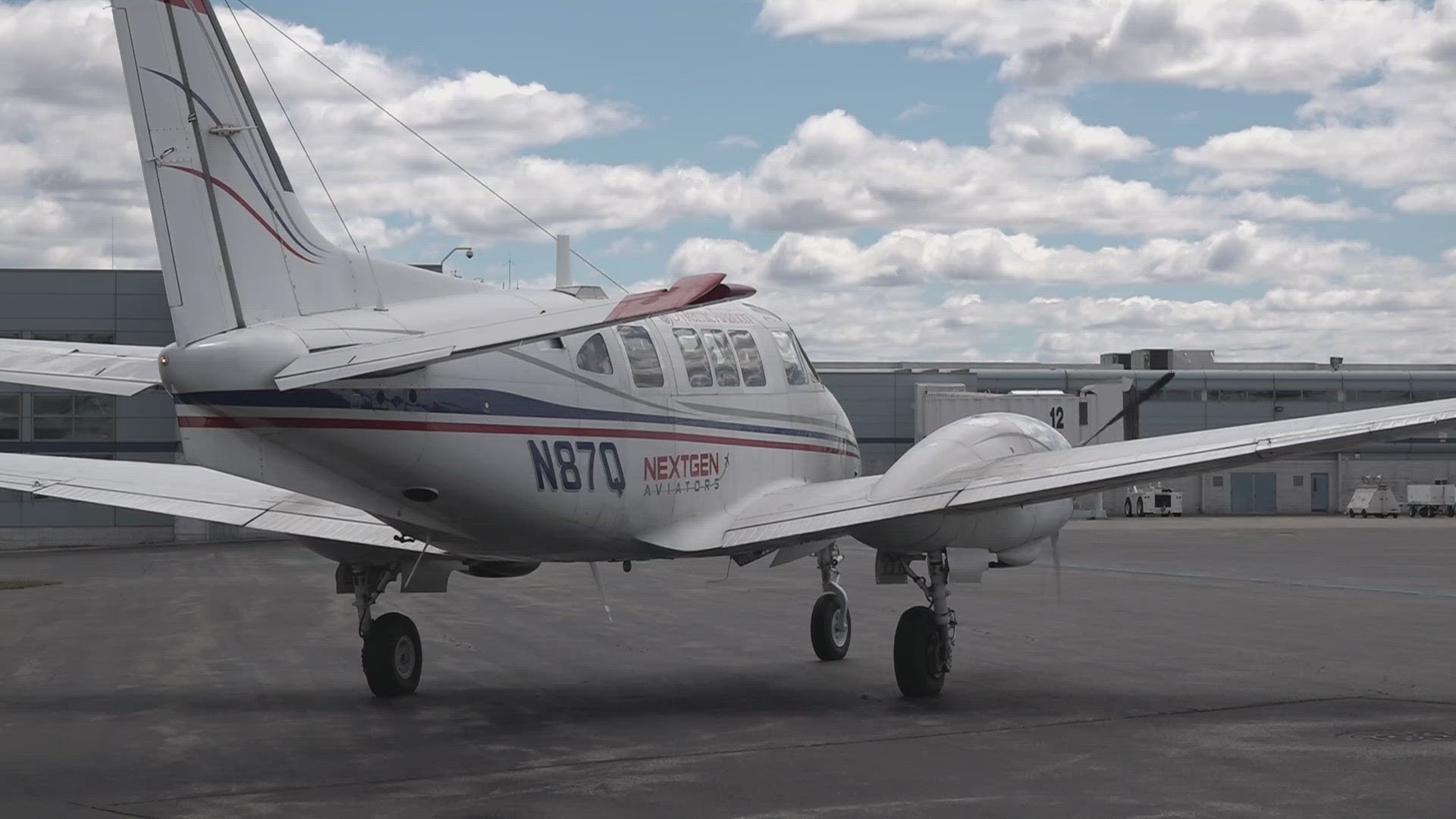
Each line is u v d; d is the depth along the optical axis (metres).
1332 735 9.84
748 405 12.86
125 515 46.97
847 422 14.88
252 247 9.74
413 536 10.70
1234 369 73.81
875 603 21.56
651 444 11.56
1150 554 34.16
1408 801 7.73
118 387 9.38
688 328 12.42
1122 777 8.40
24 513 46.31
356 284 10.27
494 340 8.25
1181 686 12.41
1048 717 10.73
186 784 8.33
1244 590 23.45
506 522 10.54
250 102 9.85
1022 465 11.05
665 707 11.36
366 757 9.18
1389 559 32.25
